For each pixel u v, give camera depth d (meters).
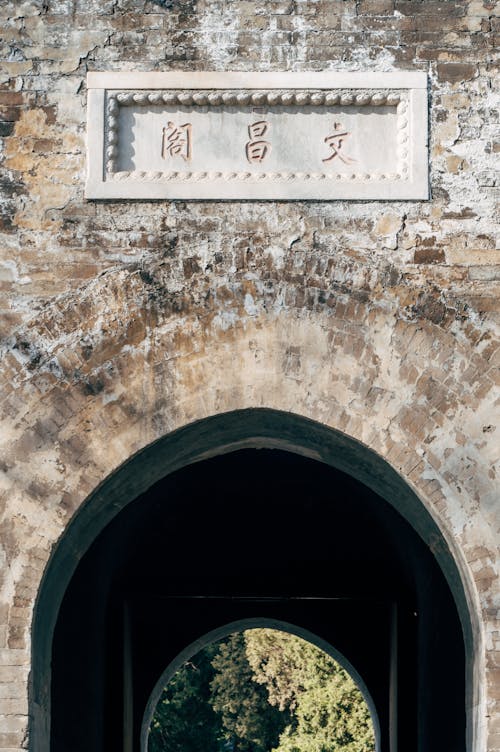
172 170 8.67
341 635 15.38
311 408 8.43
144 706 15.11
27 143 8.69
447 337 8.50
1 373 8.43
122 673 12.11
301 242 8.60
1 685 8.02
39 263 8.57
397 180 8.65
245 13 8.80
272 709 34.28
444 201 8.66
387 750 15.09
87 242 8.59
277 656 31.30
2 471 8.31
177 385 8.44
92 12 8.82
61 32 8.80
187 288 8.55
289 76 8.71
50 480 8.32
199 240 8.60
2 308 8.52
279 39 8.77
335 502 12.66
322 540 12.95
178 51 8.77
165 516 12.72
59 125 8.71
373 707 15.34
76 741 10.41
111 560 11.67
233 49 8.77
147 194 8.61
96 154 8.66
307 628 15.39
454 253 8.61
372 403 8.43
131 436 8.39
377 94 8.71
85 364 8.45
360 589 12.90
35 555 8.22
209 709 34.06
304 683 29.55
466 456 8.37
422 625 11.62
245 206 8.64
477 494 8.32
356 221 8.63
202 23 8.80
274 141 8.70
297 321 8.52
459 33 8.84
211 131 8.71
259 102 8.72
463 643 9.38
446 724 10.21
